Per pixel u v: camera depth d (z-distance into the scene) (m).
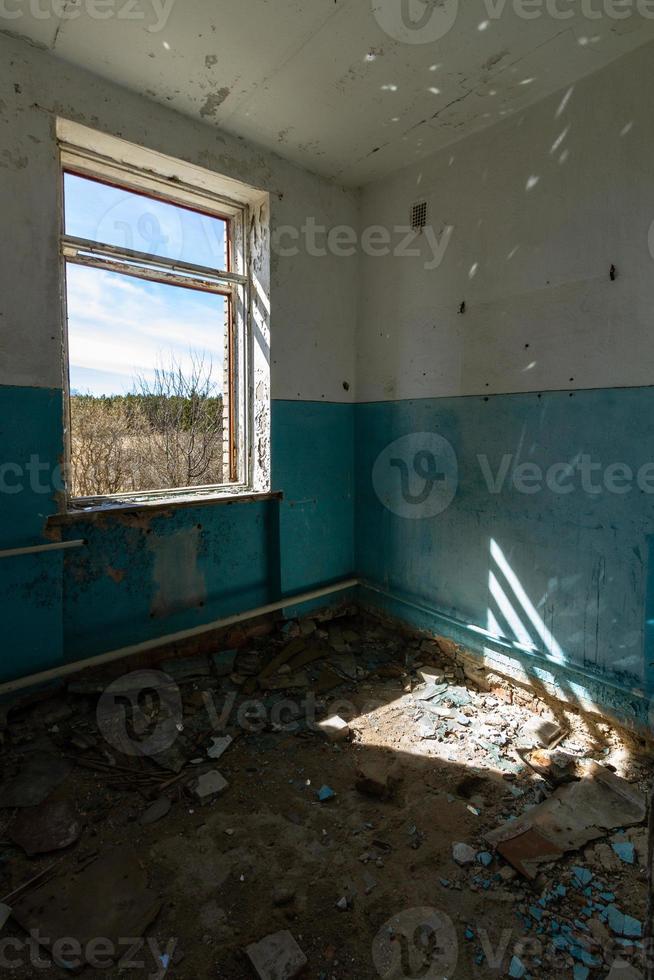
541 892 1.59
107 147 2.45
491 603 2.75
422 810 1.92
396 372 3.19
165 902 1.54
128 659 2.67
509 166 2.53
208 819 1.86
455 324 2.82
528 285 2.48
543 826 1.82
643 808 1.90
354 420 3.51
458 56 2.13
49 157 2.21
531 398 2.50
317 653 3.07
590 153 2.22
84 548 2.51
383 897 1.57
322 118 2.58
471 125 2.61
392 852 1.73
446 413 2.90
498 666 2.72
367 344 3.37
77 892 1.56
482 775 2.10
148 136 2.45
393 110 2.51
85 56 2.19
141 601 2.72
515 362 2.56
